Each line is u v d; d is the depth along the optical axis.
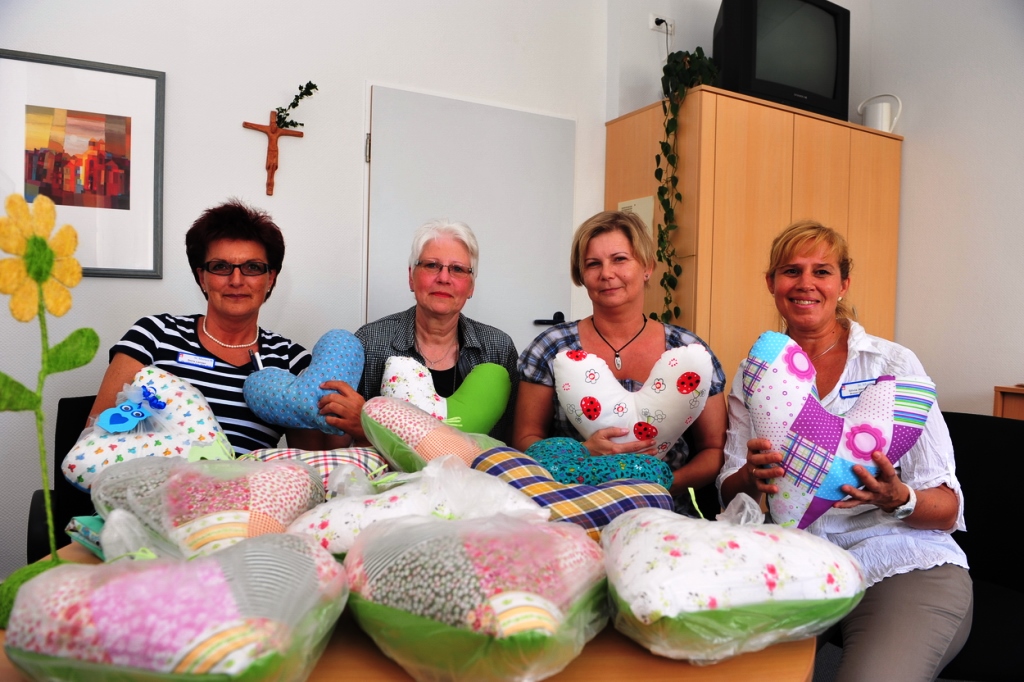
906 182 3.57
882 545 1.28
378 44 2.81
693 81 2.96
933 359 3.43
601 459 1.11
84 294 2.35
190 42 2.47
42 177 2.28
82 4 2.31
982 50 3.20
